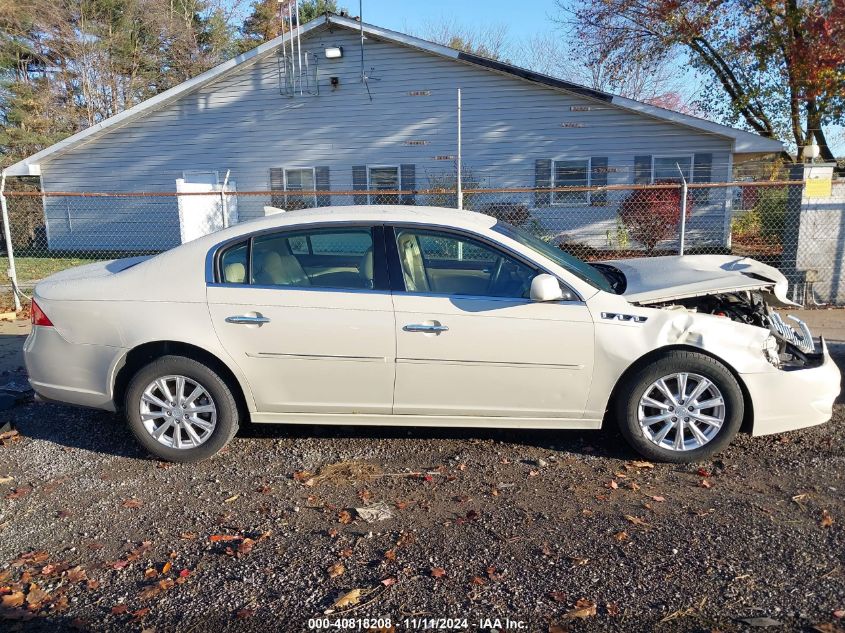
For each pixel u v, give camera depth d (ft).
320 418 14.51
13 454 15.17
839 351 22.21
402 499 12.71
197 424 14.38
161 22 107.86
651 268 16.42
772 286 14.87
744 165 64.80
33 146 94.58
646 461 14.23
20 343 25.88
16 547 11.30
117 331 14.08
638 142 52.44
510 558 10.59
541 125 53.93
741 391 13.85
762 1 54.13
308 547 11.07
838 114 55.98
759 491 12.76
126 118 59.67
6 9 91.56
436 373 13.87
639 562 10.41
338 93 57.06
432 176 56.44
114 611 9.50
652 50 65.10
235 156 59.82
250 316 13.87
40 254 62.80
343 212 14.71
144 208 62.44
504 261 14.10
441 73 54.85
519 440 15.47
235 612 9.41
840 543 10.84
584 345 13.65
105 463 14.62
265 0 118.83
